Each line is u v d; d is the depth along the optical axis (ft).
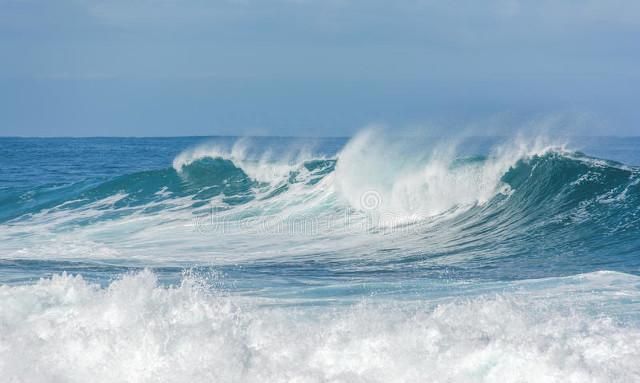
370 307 101.35
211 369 74.38
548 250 182.39
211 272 154.40
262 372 74.18
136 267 165.07
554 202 219.20
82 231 242.58
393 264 172.35
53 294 97.96
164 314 88.89
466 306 92.22
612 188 217.15
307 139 362.12
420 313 90.94
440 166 247.09
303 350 78.33
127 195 303.68
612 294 109.60
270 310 104.58
